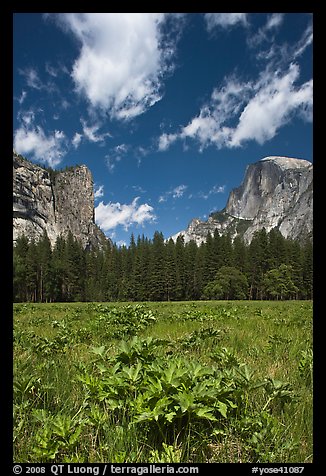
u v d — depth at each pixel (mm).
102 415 2658
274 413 2877
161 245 101938
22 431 2549
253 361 4586
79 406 2986
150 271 96938
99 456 2252
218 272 94312
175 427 2582
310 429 2543
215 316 11328
